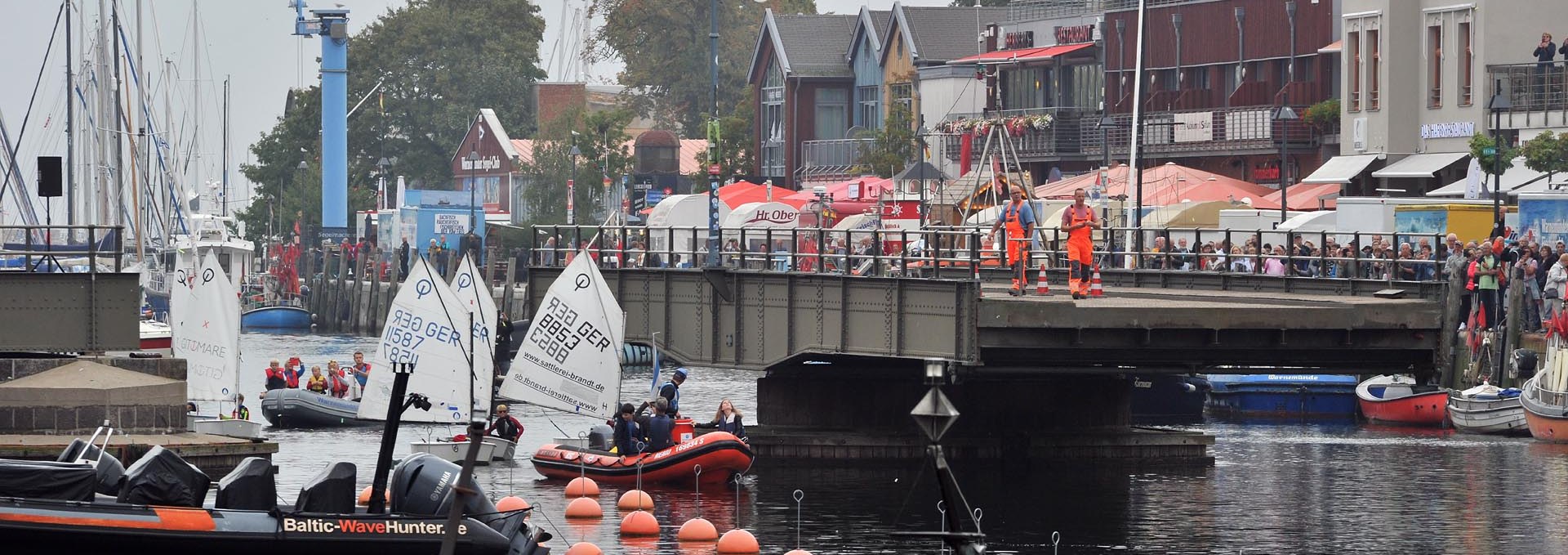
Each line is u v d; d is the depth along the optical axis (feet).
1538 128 306.14
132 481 116.98
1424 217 256.73
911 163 433.89
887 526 164.25
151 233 526.98
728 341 212.02
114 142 447.01
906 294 188.75
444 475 120.47
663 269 218.79
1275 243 282.56
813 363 224.33
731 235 330.34
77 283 182.70
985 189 300.20
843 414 216.54
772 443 211.20
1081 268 192.75
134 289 183.62
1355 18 344.69
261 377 353.10
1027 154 414.41
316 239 614.75
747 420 262.06
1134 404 263.90
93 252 183.42
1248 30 381.81
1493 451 220.02
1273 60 378.12
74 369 180.96
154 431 181.78
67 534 113.60
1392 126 337.11
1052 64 423.64
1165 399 265.34
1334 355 188.03
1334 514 171.12
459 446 208.95
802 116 494.59
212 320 246.88
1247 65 382.83
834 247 294.87
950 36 467.52
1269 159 371.35
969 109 443.73
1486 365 238.68
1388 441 234.58
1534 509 173.37
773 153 508.12
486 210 607.37
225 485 117.91
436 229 520.42
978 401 214.28
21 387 176.65
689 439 197.98
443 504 119.65
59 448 170.60
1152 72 404.16
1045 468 208.44
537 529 129.08
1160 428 224.94
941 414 79.46
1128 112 401.70
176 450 174.09
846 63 495.82
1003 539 157.69
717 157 214.90
